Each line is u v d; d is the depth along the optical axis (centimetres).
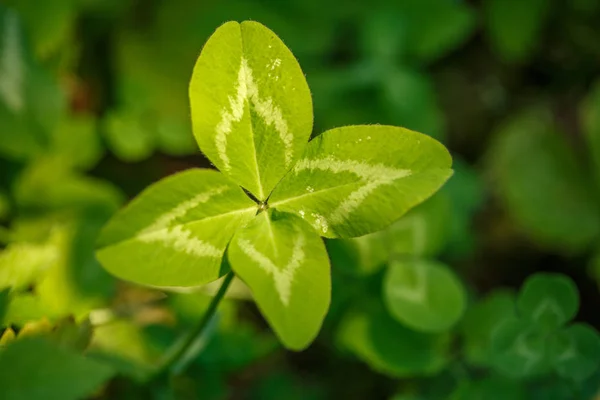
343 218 18
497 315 24
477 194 32
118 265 18
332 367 27
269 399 26
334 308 25
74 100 31
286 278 17
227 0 32
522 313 23
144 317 23
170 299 24
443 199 25
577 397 23
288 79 18
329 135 18
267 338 24
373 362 23
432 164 18
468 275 31
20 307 20
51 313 20
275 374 26
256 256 18
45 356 17
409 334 24
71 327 20
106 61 31
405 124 31
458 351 24
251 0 32
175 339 23
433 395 24
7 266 21
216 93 18
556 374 23
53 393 17
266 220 18
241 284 25
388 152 18
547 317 23
